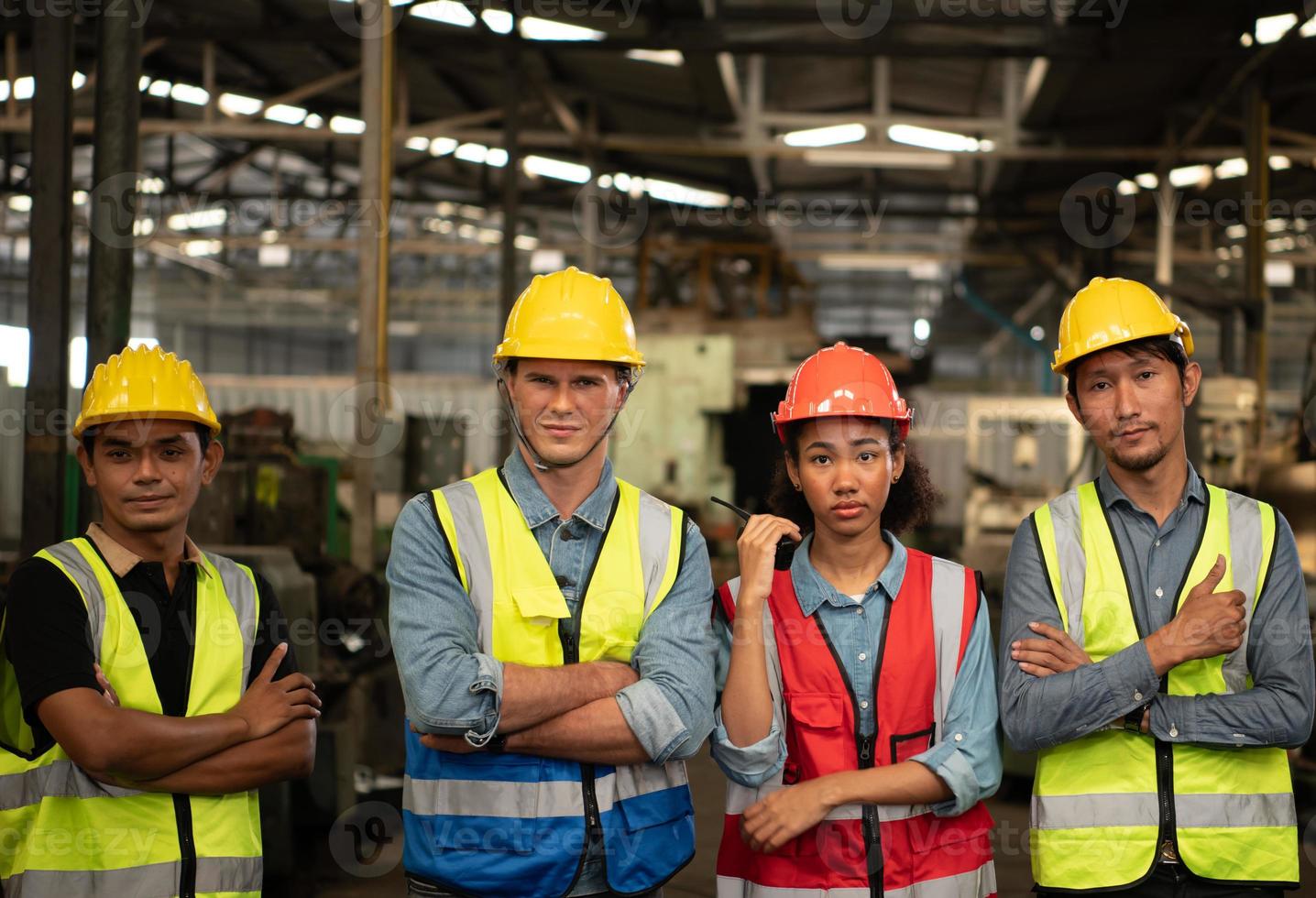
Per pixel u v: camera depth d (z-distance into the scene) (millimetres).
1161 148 13953
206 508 6617
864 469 2020
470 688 1783
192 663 2035
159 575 2055
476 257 26938
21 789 1973
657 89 13078
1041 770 2061
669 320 14344
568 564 1967
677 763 1967
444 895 1852
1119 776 1993
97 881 1902
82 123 13906
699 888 3914
